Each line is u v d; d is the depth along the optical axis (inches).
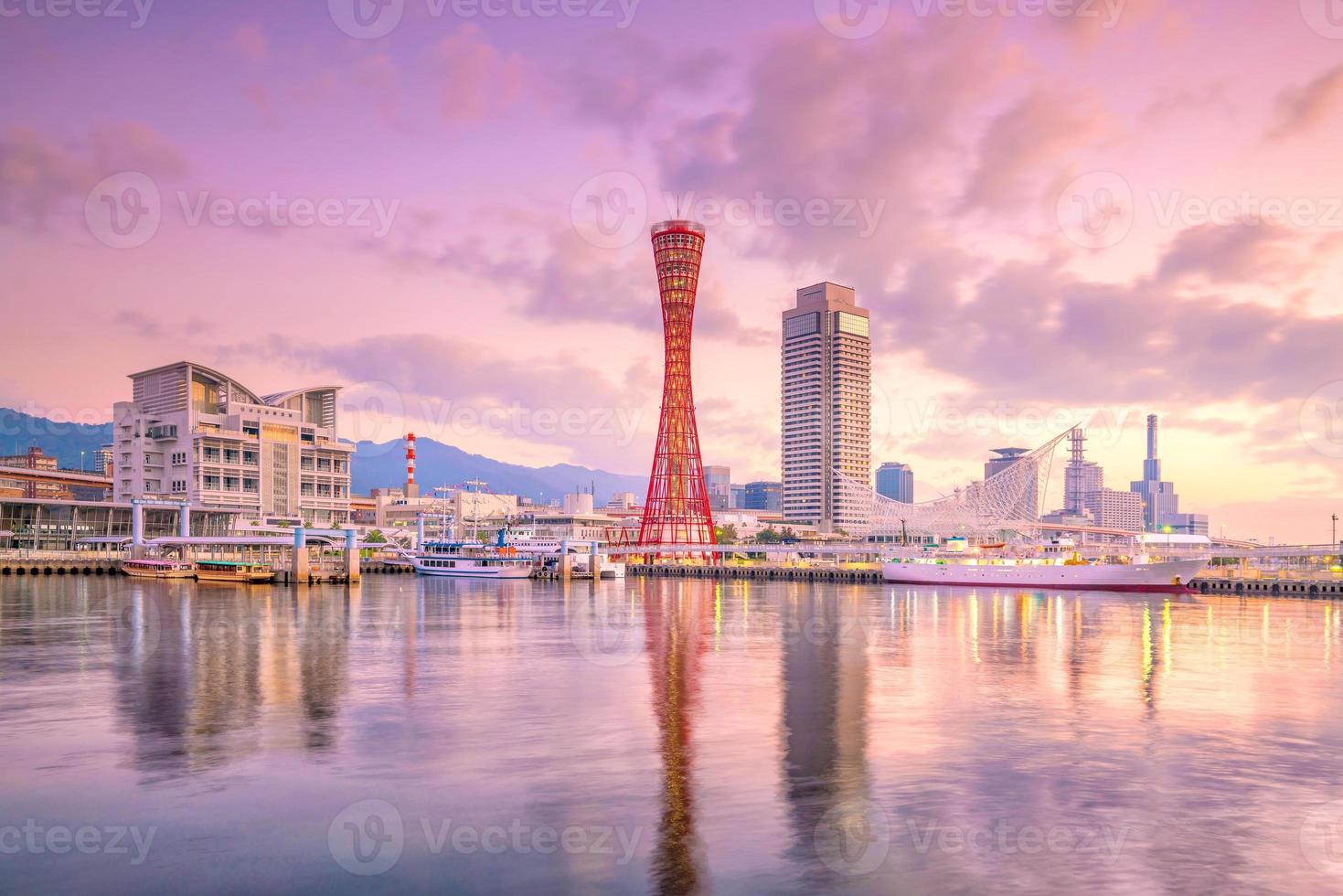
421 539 7145.7
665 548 7844.5
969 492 7500.0
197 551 7352.4
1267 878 747.4
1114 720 1311.5
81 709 1378.0
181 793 954.7
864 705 1416.1
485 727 1254.9
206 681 1633.9
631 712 1355.8
